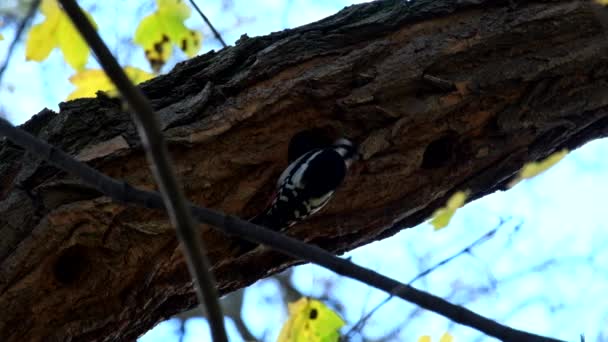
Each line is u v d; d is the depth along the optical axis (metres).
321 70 7.40
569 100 7.62
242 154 7.27
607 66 7.62
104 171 6.82
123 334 7.27
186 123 7.09
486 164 7.85
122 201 5.45
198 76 7.41
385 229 8.11
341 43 7.54
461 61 7.54
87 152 6.77
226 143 7.23
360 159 7.57
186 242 4.38
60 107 7.09
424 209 8.08
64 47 7.27
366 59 7.48
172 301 7.53
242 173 7.34
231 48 7.68
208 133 7.09
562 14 7.55
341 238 8.02
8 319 6.54
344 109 7.45
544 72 7.52
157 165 4.32
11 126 5.41
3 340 6.55
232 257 7.45
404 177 7.71
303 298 7.62
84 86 7.73
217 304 4.45
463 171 7.81
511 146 7.78
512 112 7.60
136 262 6.89
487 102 7.59
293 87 7.32
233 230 5.52
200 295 4.45
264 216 7.45
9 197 6.58
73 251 6.77
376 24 7.58
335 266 5.41
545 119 7.62
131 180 6.85
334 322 7.57
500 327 5.27
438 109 7.49
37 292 6.58
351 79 7.45
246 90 7.32
